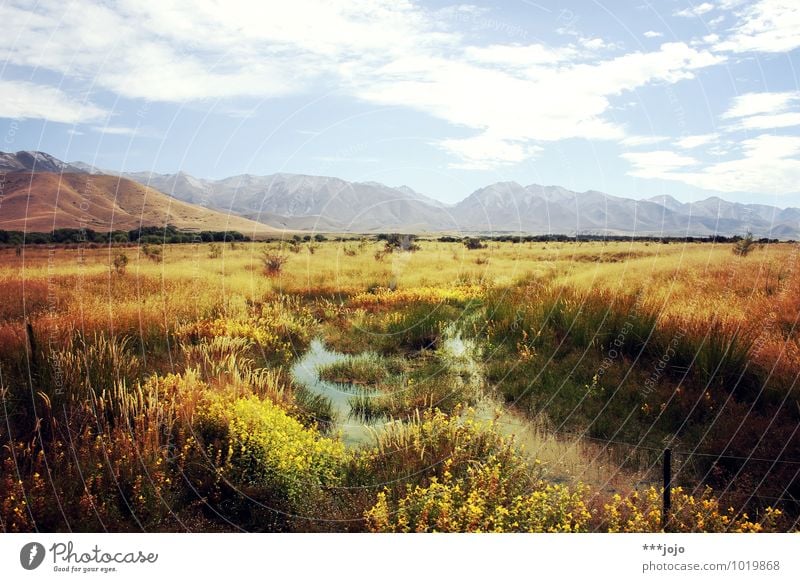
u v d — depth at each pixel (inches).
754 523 195.5
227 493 204.8
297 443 213.2
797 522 195.9
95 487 198.2
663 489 199.8
